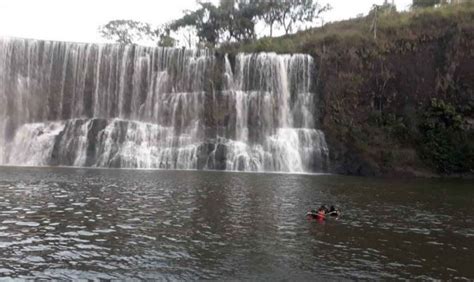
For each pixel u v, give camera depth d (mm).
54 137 43875
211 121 47844
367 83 48375
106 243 13867
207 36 74062
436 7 54719
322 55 49844
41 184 25875
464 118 44844
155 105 48688
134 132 44688
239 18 71438
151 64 49656
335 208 20469
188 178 31922
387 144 44719
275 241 14617
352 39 50094
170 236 14844
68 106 47719
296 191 26469
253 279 11188
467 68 45750
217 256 12891
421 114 45812
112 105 48906
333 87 48812
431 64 47188
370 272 11875
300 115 48781
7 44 46656
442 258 13234
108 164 42656
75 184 26328
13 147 44469
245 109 48000
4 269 11359
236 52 51656
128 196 22297
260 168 44062
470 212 20750
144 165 42906
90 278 10969
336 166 44688
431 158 43344
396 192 27812
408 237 15625
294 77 49719
